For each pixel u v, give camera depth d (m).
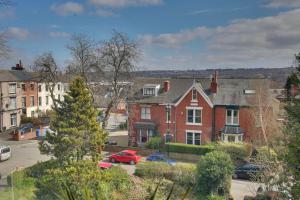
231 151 30.94
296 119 12.42
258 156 23.20
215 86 37.72
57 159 17.20
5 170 27.64
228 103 36.16
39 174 17.02
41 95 58.06
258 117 32.69
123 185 18.44
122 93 38.75
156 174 23.69
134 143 39.88
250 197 20.66
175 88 40.25
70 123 17.36
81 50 37.69
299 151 11.64
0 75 48.66
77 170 15.88
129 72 37.34
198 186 21.81
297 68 13.69
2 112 47.50
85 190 4.89
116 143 40.41
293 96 14.04
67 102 17.78
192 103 37.50
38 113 56.66
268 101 34.00
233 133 35.16
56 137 17.23
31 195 13.56
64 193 4.73
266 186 19.08
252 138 34.34
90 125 17.53
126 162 31.58
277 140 19.45
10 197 13.22
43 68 43.00
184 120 37.97
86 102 17.88
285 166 13.84
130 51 39.06
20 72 55.31
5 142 41.75
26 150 37.12
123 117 67.38
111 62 36.69
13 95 50.06
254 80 38.34
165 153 34.69
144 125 39.06
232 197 22.17
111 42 51.59
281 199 15.89
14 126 50.03
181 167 23.73
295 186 11.87
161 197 14.47
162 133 38.78
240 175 26.98
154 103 38.81
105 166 26.12
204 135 37.22
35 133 45.59
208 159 21.95
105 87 38.44
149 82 41.97
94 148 17.66
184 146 34.00
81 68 37.53
